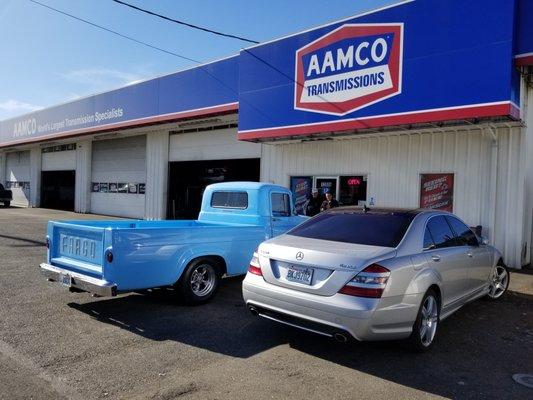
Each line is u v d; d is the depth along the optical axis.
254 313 5.04
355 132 11.70
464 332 5.64
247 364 4.43
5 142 31.84
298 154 14.42
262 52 13.38
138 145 22.50
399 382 4.12
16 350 4.61
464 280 5.82
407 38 10.05
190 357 4.57
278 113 12.90
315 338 5.22
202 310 6.30
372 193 12.47
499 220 10.28
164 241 6.00
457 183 10.91
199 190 19.36
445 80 9.44
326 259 4.41
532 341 5.37
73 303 6.45
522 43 8.78
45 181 31.16
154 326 5.54
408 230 4.94
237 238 7.01
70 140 26.48
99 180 25.41
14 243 12.27
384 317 4.21
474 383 4.15
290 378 4.14
